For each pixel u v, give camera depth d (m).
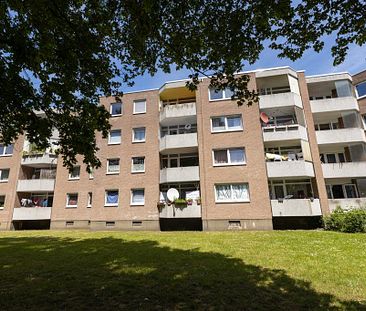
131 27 6.54
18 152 28.17
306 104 22.33
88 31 6.92
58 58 7.08
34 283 6.24
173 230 21.97
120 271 7.23
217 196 20.59
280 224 20.64
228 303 5.00
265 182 19.86
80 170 26.48
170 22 6.08
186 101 26.06
